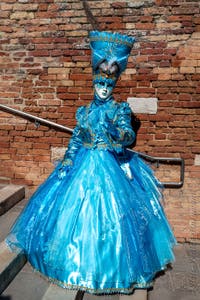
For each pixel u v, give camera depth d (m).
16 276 3.28
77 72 4.49
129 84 4.40
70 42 4.44
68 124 4.60
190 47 4.27
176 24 4.25
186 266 4.08
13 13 4.49
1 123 4.73
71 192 3.30
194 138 4.42
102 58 3.46
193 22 4.22
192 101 4.36
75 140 3.66
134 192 3.45
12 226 3.78
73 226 3.16
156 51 4.31
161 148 4.47
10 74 4.61
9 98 4.65
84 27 4.39
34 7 4.43
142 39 4.31
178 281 3.75
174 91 4.36
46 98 4.59
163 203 4.50
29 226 3.41
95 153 3.47
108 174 3.36
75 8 4.37
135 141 4.50
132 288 3.14
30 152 4.73
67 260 3.08
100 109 3.55
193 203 4.54
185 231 4.58
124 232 3.16
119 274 3.08
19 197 4.62
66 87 4.53
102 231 3.12
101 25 4.35
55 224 3.23
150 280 3.31
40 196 3.52
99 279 3.05
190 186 4.52
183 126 4.41
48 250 3.18
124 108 3.55
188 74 4.31
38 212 3.42
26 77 4.58
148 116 4.43
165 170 4.54
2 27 4.53
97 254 3.07
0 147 4.78
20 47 4.54
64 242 3.13
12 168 4.79
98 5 4.32
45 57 4.51
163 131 4.45
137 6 4.27
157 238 3.55
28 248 3.34
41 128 4.66
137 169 3.79
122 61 3.53
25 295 3.02
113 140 3.50
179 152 4.46
